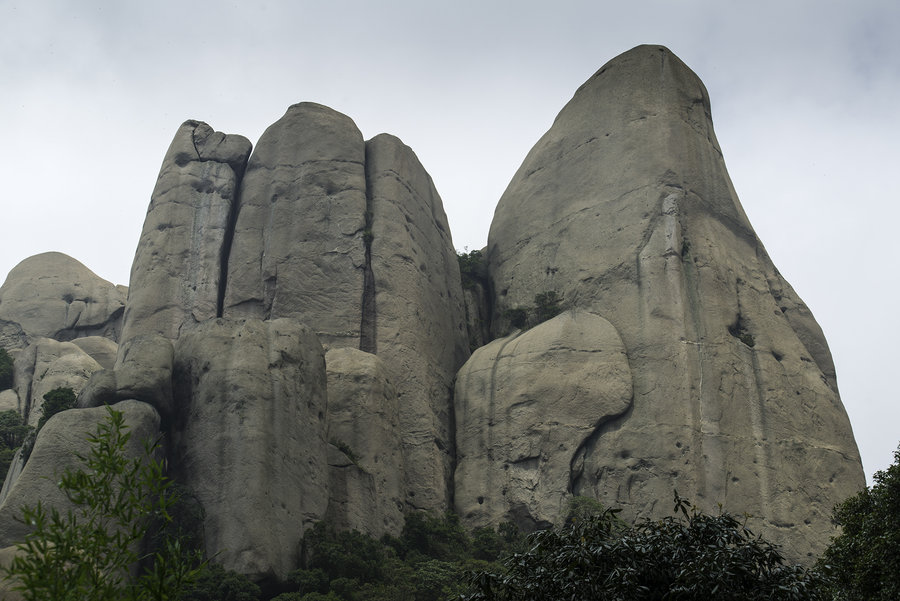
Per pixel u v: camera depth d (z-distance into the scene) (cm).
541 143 9812
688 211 8544
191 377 6825
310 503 6688
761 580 2939
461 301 9456
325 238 8756
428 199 9619
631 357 8019
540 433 7800
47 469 6172
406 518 7275
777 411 7850
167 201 9000
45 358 9444
